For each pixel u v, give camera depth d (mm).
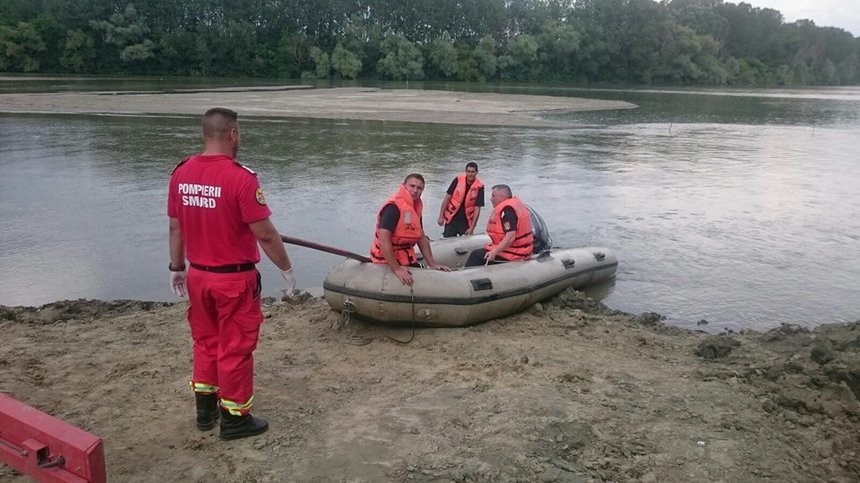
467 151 18500
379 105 34281
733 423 3979
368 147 18656
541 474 3375
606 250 7949
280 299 6934
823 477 3512
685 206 12266
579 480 3342
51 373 4672
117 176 13594
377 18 80562
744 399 4328
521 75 81062
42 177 13320
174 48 65750
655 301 7293
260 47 70875
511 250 6668
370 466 3451
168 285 7414
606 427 3891
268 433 3818
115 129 21156
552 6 87125
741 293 7586
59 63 63531
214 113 3557
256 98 37000
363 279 5605
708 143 22641
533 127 26062
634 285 7801
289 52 71062
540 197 12789
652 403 4238
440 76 76750
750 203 12633
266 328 5738
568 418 3980
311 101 35844
